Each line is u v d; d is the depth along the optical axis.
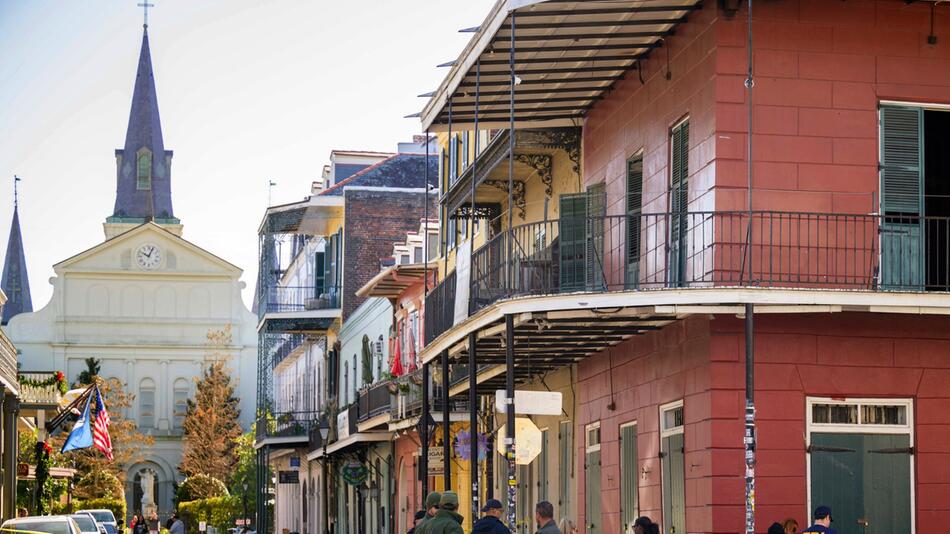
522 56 22.66
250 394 118.25
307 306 63.19
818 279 19.62
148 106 142.62
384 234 61.19
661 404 22.19
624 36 21.86
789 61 20.02
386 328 50.47
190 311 118.56
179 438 116.62
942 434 19.97
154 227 118.50
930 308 18.88
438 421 37.84
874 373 19.94
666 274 20.61
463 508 38.69
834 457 19.75
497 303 21.14
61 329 116.31
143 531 67.62
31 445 53.31
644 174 23.19
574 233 25.52
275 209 62.38
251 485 87.94
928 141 20.33
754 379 19.69
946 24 20.42
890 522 19.77
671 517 21.64
